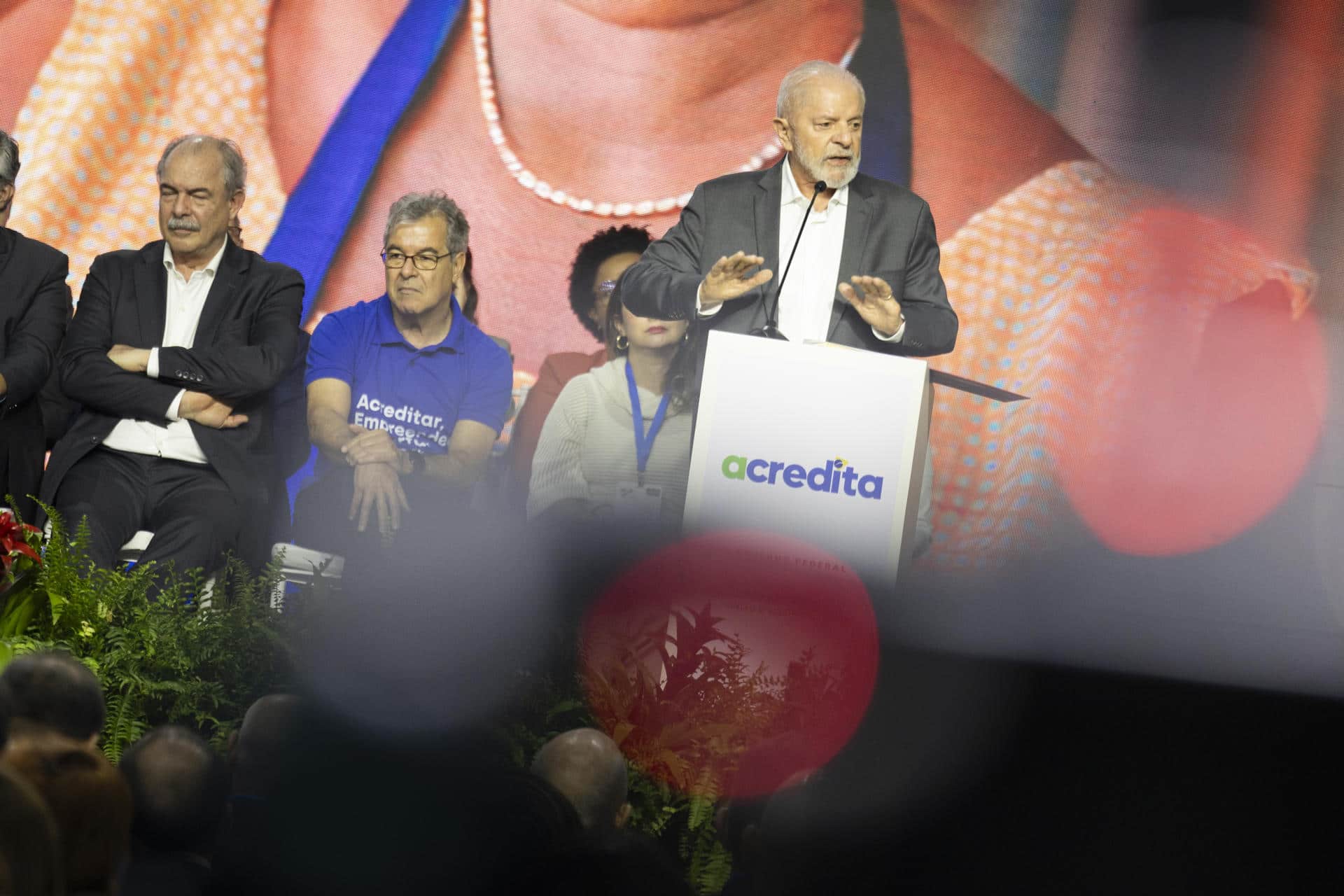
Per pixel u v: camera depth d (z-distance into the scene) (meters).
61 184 13.59
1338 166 14.14
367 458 10.91
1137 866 8.70
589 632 7.45
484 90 13.84
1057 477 13.85
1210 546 13.77
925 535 11.28
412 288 11.38
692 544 8.15
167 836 4.64
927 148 14.07
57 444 10.16
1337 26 14.16
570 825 4.38
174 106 13.77
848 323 11.01
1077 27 14.08
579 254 13.26
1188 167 14.10
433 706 6.69
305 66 13.83
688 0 13.81
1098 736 10.37
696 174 13.95
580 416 11.82
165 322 10.47
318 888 4.35
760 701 7.37
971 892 8.34
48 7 13.64
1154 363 13.98
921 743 9.73
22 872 3.13
